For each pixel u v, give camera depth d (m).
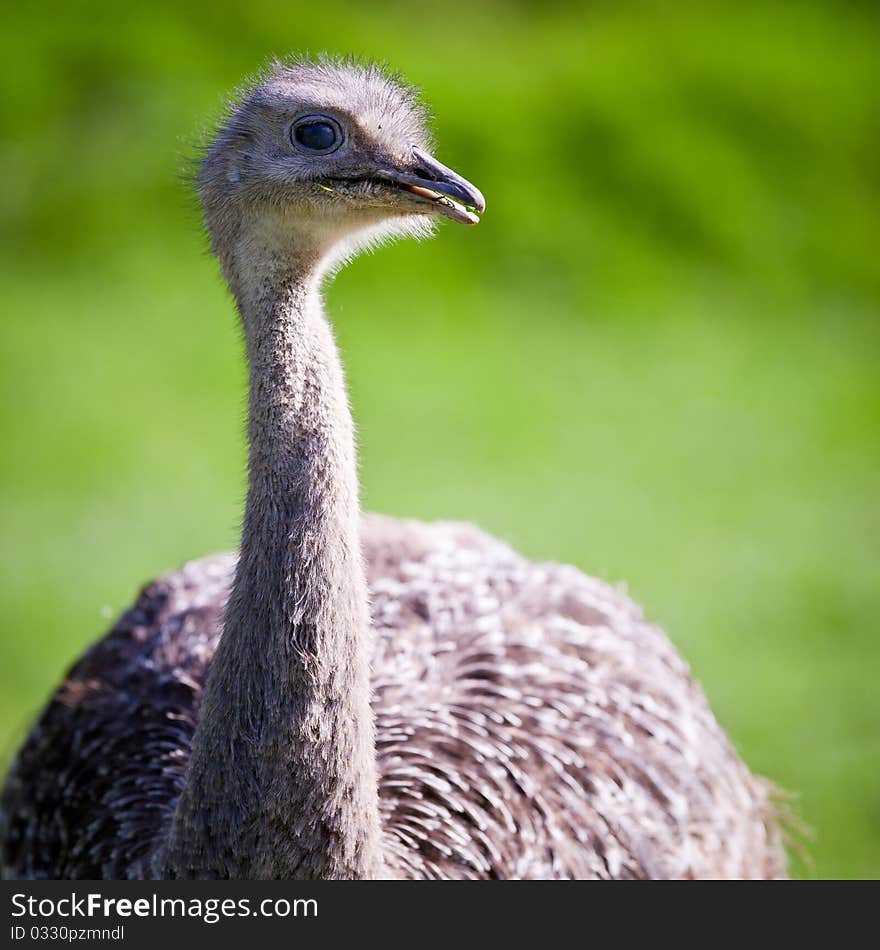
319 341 8.33
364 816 8.25
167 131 32.97
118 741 10.49
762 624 20.47
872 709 18.36
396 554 11.54
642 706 10.77
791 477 25.41
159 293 30.45
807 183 35.62
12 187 32.25
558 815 9.89
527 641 10.70
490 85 35.97
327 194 8.52
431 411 26.72
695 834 10.50
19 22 34.41
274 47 35.25
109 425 25.73
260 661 8.05
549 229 32.53
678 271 32.91
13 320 28.75
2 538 22.27
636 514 23.61
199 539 22.42
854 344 31.39
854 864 15.59
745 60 38.41
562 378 28.69
